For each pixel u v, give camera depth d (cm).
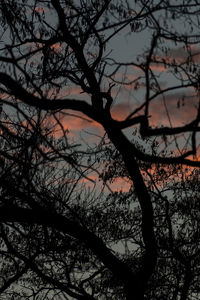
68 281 3428
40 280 3575
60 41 2588
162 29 1798
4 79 1669
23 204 2908
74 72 2897
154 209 3950
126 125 1762
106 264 2895
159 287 3869
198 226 3881
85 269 3653
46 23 2595
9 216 2525
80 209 3372
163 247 3694
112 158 3231
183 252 3875
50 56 2517
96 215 3456
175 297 3775
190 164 1981
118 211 3688
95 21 2464
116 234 3678
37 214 2580
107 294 3675
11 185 2241
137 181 2992
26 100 1738
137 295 2944
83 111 1858
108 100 2811
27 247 3325
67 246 3216
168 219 3688
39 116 1825
